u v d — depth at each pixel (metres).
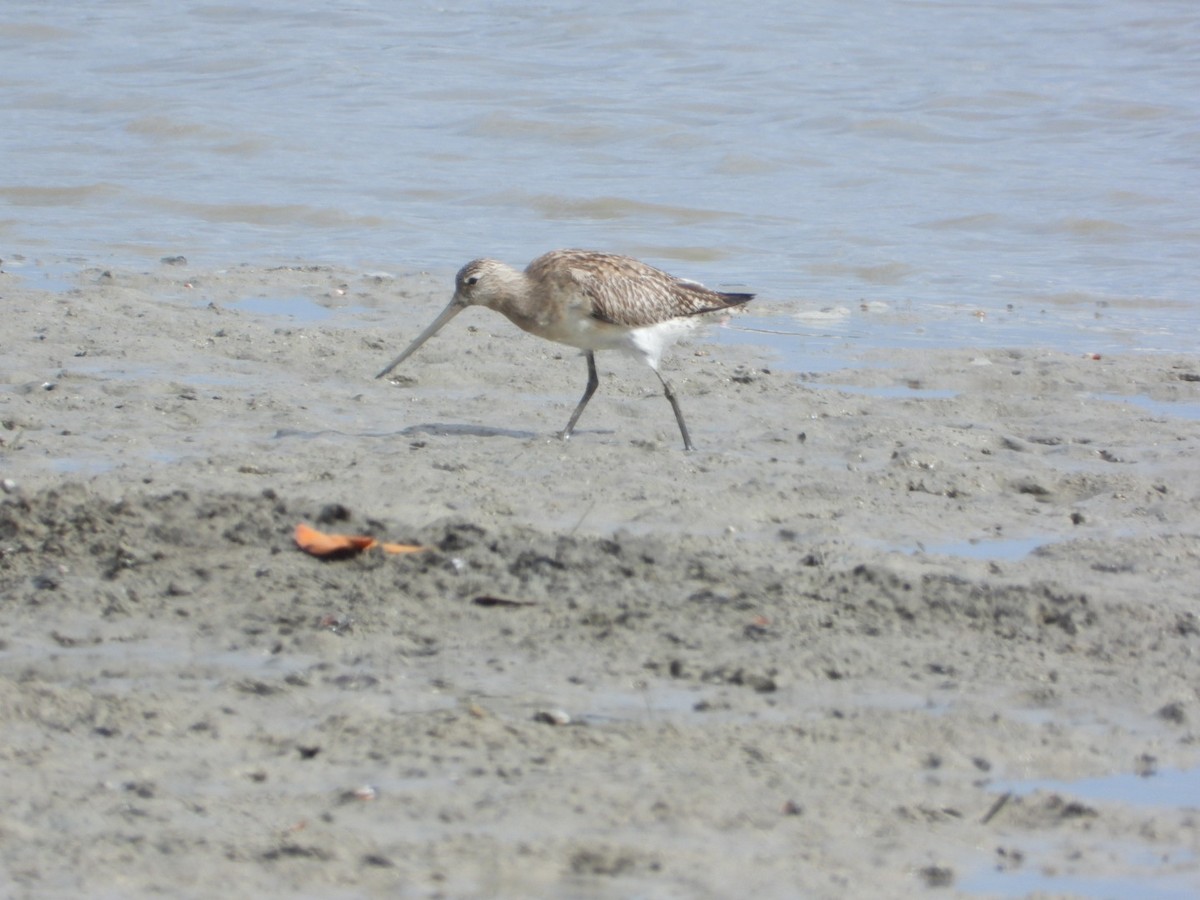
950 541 12.80
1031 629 10.72
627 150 30.72
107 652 10.02
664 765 8.59
